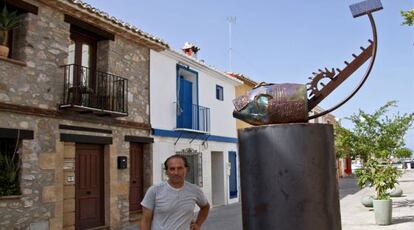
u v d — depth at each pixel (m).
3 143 9.08
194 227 3.78
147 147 13.05
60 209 9.72
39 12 9.58
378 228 10.13
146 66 13.12
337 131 15.82
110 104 11.12
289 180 3.16
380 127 15.27
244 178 3.37
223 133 17.83
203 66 15.93
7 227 8.55
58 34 10.00
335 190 3.27
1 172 8.80
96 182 11.02
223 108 17.97
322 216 3.14
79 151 10.59
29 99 9.21
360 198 18.84
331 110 3.54
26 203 8.96
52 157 9.62
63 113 9.98
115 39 11.73
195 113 15.70
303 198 3.12
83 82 10.70
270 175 3.21
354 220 11.73
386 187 10.88
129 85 12.23
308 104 3.54
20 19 9.38
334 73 3.55
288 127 3.21
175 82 14.47
